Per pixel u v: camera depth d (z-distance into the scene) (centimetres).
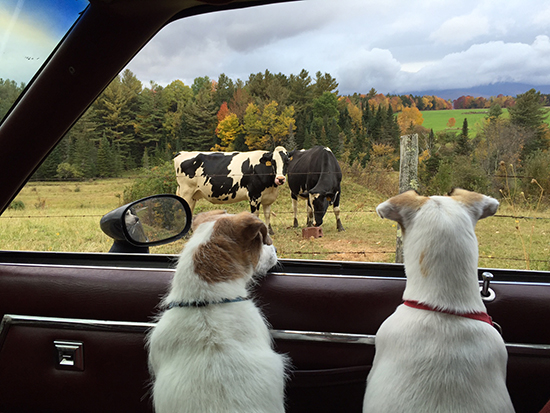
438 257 68
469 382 62
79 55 86
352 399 79
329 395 79
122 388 83
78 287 86
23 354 85
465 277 67
